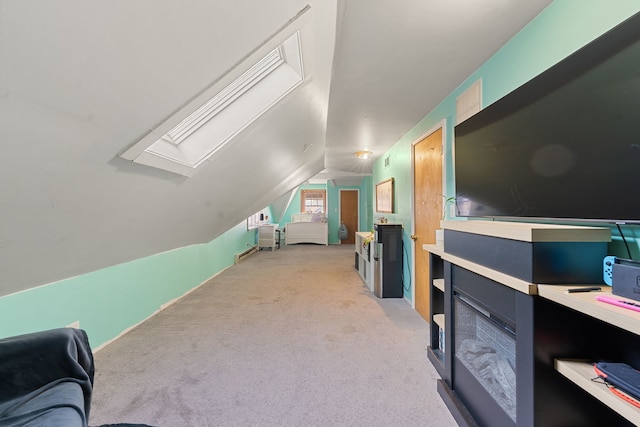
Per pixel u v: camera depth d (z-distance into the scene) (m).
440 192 2.48
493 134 1.45
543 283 0.95
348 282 4.38
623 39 0.85
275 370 1.95
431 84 2.08
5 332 1.63
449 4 1.28
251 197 3.56
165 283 3.30
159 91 0.96
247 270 5.29
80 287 2.13
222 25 0.90
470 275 1.40
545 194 1.13
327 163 5.59
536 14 1.35
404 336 2.46
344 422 1.47
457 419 1.45
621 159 0.86
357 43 1.57
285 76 1.66
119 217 1.59
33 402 0.89
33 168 0.87
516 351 1.04
